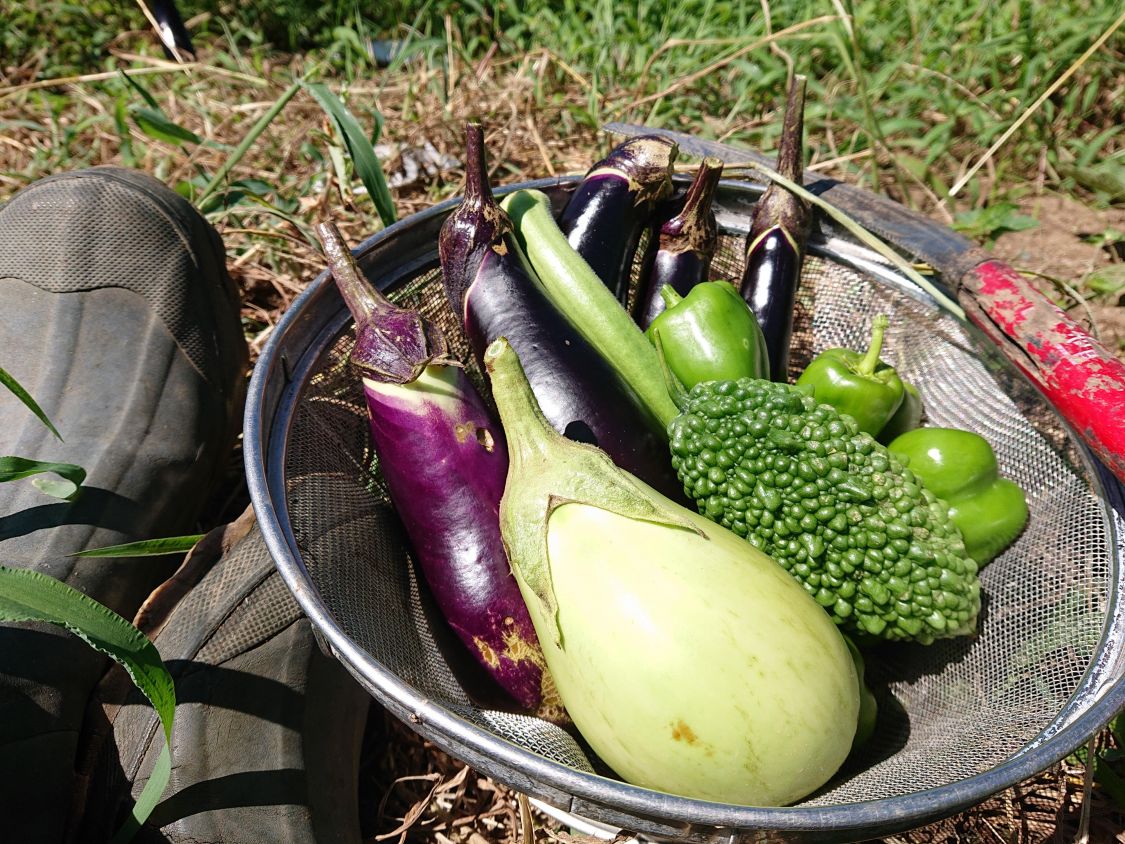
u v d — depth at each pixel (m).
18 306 0.39
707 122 0.67
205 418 0.40
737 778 0.24
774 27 0.75
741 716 0.24
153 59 0.75
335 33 0.78
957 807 0.22
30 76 0.77
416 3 0.85
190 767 0.30
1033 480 0.35
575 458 0.26
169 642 0.31
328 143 0.53
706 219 0.39
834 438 0.28
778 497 0.28
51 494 0.33
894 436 0.38
